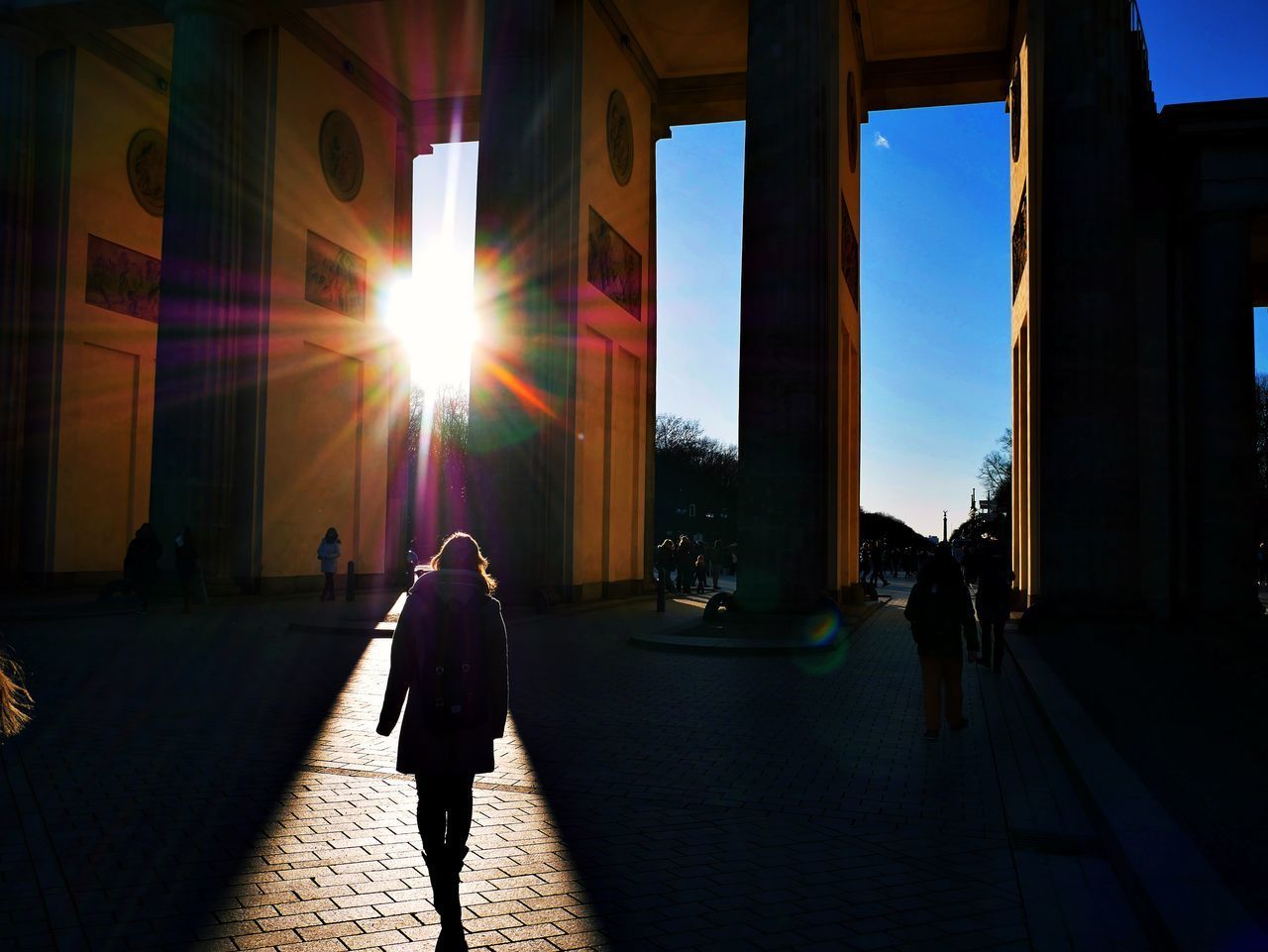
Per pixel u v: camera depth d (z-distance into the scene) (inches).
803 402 1080.8
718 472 5615.2
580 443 1429.6
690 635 950.4
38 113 1563.7
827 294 1114.7
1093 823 344.5
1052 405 999.0
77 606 1244.5
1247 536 1032.8
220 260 1409.9
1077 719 497.4
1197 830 309.6
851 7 1510.8
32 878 281.4
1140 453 1108.5
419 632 238.1
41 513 1544.0
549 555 1398.9
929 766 440.5
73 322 1578.5
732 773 421.7
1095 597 972.6
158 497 1385.3
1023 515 1460.4
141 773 410.0
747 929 249.9
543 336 1320.1
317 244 1630.2
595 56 1478.8
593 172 1472.7
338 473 1700.3
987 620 778.8
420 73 1782.7
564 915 257.1
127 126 1672.0
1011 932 249.9
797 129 1109.7
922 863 305.6
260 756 445.1
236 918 252.5
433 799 235.0
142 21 1507.1
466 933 244.4
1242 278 1043.9
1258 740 451.8
